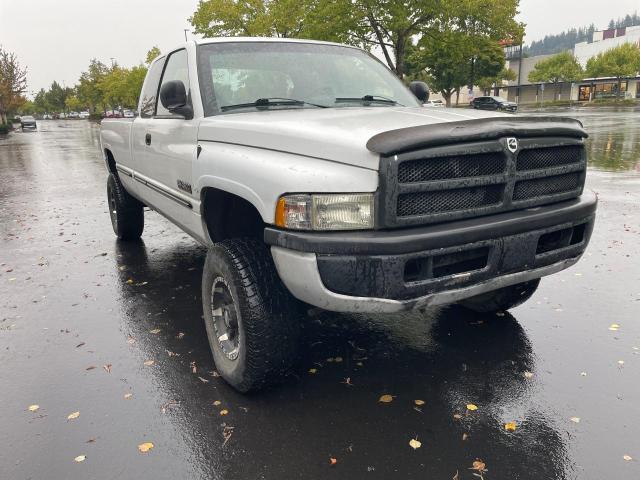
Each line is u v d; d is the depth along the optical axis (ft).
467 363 12.18
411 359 12.43
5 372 12.37
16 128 198.59
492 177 9.50
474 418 10.16
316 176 8.99
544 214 10.07
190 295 16.98
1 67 186.19
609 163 43.50
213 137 11.82
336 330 13.97
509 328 13.88
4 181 47.50
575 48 312.29
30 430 10.16
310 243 8.83
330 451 9.31
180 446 9.57
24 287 18.15
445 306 15.37
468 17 80.48
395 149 8.54
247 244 10.51
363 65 15.35
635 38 279.08
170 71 15.55
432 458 9.08
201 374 12.05
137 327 14.67
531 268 10.28
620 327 13.78
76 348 13.48
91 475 8.91
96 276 19.08
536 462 8.93
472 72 164.14
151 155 15.97
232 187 10.50
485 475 8.66
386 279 8.80
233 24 98.43
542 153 10.31
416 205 9.02
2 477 8.90
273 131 10.12
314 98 13.43
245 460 9.16
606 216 25.79
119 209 22.39
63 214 31.14
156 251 22.08
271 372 10.44
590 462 8.91
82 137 126.00
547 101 257.75
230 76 13.32
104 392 11.41
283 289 10.23
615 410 10.28
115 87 233.35
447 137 8.90
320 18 76.48
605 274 17.74
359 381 11.53
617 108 160.76
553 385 11.19
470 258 9.52
